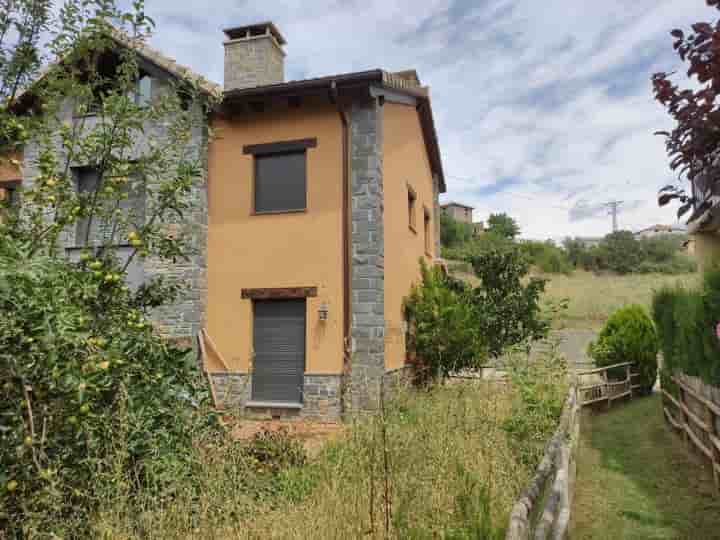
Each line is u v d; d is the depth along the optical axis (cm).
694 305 603
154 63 950
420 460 399
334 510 344
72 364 244
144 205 584
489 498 348
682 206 319
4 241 263
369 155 938
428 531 325
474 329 1071
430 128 1352
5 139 404
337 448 461
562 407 644
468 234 4338
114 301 374
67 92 434
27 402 241
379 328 898
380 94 944
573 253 4128
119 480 303
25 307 234
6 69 394
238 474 382
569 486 490
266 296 948
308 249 943
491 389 621
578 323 2283
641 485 582
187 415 404
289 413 904
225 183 998
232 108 991
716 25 281
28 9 395
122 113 420
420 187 1333
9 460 266
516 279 1196
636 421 925
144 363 380
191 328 938
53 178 400
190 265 954
